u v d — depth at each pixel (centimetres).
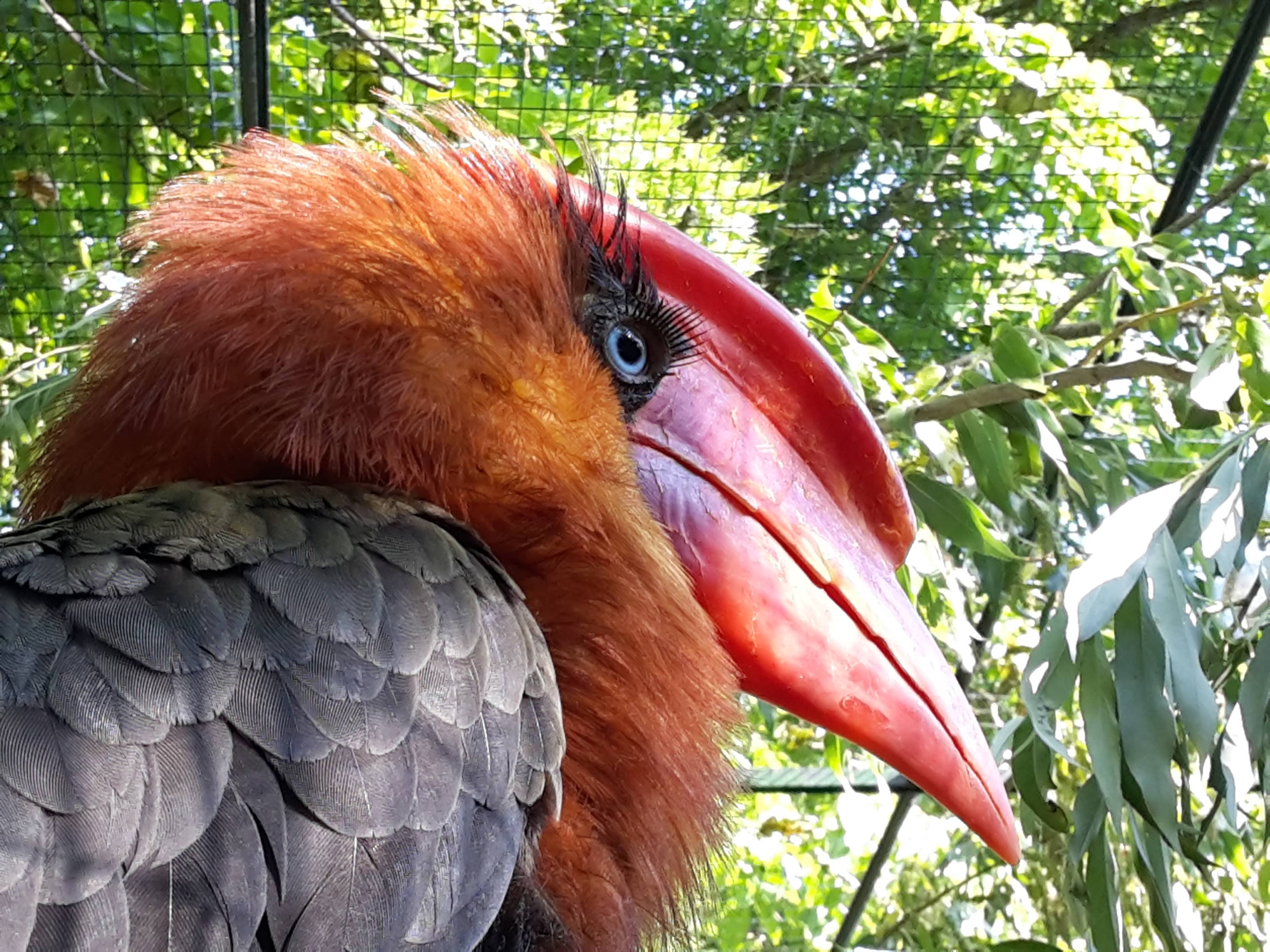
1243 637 56
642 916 28
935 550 63
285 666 21
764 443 34
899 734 34
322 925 20
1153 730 51
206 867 19
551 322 30
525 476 28
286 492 24
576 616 28
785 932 112
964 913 97
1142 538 51
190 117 81
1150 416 79
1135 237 75
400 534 24
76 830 18
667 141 85
